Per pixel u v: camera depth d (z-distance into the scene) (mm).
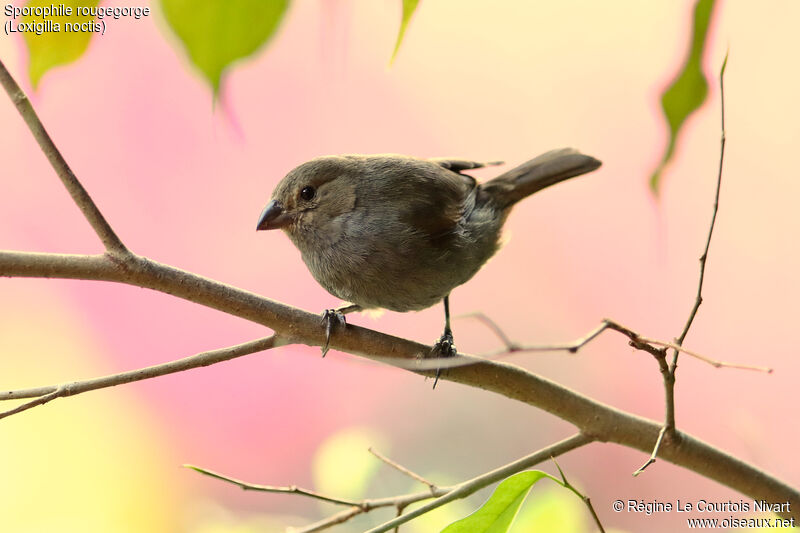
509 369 5961
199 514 10477
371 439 7516
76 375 11094
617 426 5812
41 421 11047
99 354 11078
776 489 5758
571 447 5789
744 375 10938
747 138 11594
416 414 11727
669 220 11742
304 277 11586
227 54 3850
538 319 12094
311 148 11500
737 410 10773
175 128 11062
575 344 4406
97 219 5062
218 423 11141
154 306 11266
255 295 5598
